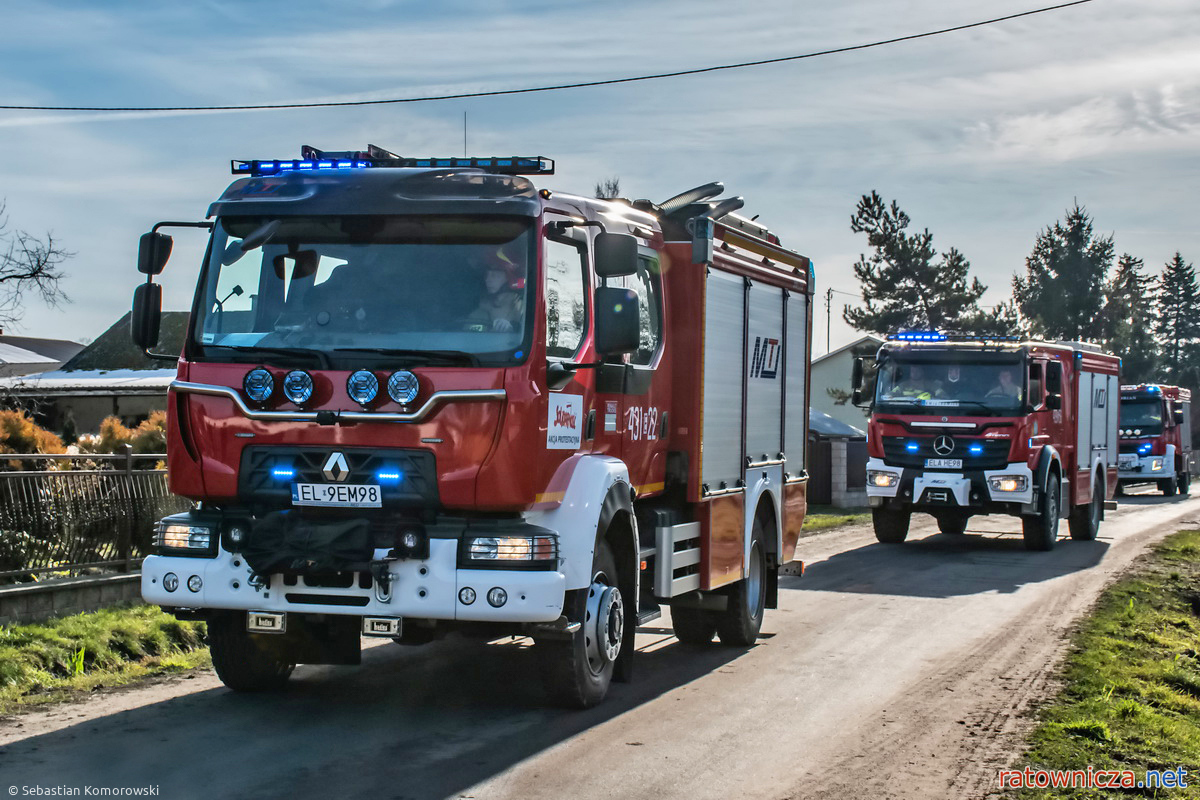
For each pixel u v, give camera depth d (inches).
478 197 281.6
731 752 273.6
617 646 320.5
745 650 413.1
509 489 270.1
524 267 278.7
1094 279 2866.6
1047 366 794.8
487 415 270.4
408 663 370.9
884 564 692.1
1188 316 4628.4
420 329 277.4
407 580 272.2
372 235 284.7
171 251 297.6
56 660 340.8
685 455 362.0
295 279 285.1
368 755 259.3
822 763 266.8
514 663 372.8
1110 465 962.7
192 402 284.2
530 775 247.3
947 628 463.2
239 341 283.4
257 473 279.3
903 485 789.9
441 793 232.5
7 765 245.0
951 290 2224.4
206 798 225.5
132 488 448.5
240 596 281.4
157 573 285.6
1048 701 336.5
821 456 1200.2
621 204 346.6
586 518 291.1
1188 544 843.4
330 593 276.4
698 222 357.1
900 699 335.9
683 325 363.6
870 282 2249.0
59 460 483.8
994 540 872.9
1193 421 2955.2
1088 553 783.1
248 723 286.4
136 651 366.6
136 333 293.1
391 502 272.4
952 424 775.7
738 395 397.4
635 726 294.8
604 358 307.7
